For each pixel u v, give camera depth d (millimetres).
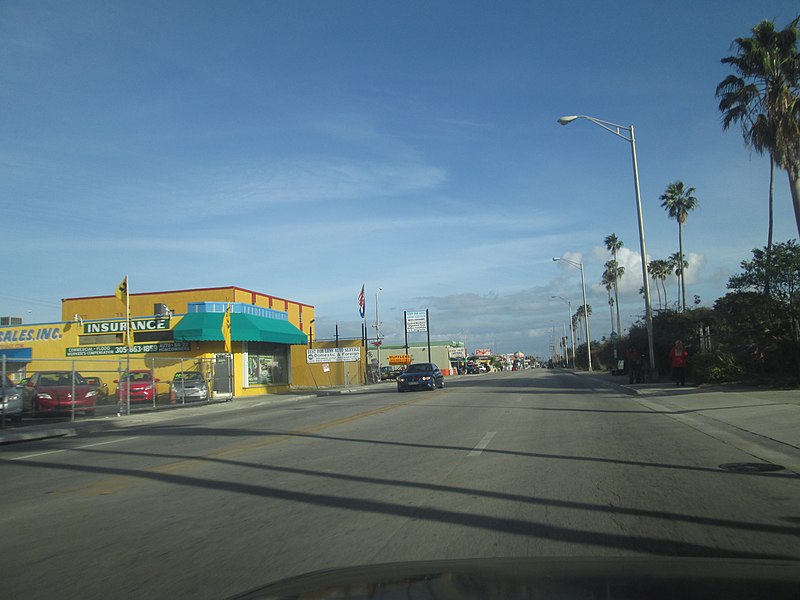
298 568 5637
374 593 2691
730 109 30828
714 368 25172
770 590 2596
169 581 5461
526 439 13336
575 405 21109
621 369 46375
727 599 2480
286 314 48188
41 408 23812
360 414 20469
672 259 72562
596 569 3062
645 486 8492
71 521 7730
